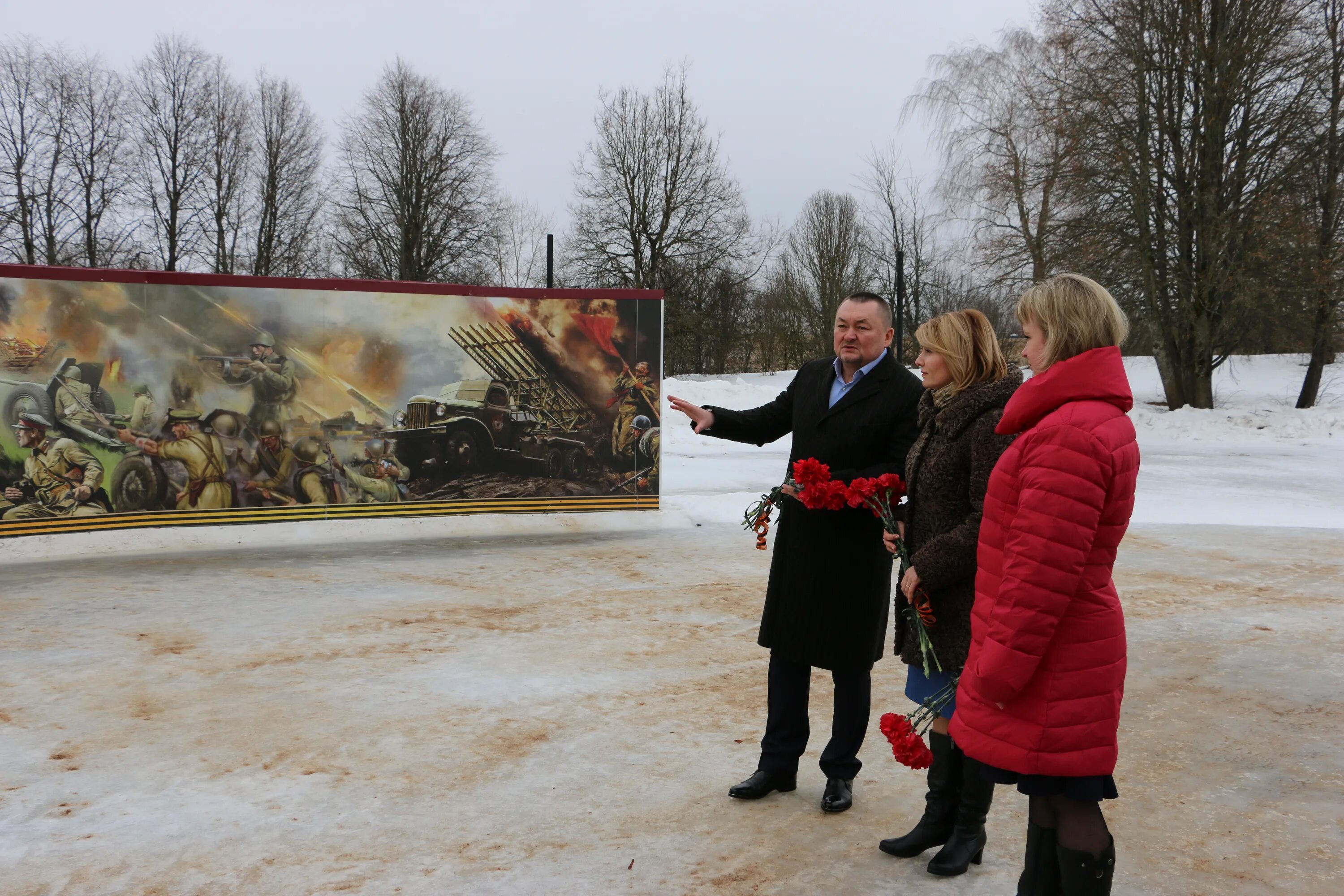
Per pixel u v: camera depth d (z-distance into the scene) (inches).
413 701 183.0
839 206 1700.3
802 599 138.3
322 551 343.3
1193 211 937.5
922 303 1517.0
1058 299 94.6
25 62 1264.8
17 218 1267.2
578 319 388.5
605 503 396.5
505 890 113.1
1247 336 1002.1
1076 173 931.3
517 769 150.9
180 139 1344.7
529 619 246.5
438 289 370.0
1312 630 240.2
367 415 363.3
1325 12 882.1
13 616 245.8
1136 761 156.3
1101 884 91.7
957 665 117.0
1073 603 91.0
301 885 114.1
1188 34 902.4
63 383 324.5
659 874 117.3
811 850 124.6
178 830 129.1
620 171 1371.8
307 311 354.0
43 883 114.5
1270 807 138.4
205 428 343.9
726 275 1455.5
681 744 162.6
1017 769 92.1
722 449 791.7
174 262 1359.5
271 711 176.6
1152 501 481.7
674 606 261.6
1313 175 887.7
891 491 128.6
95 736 163.8
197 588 280.4
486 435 379.2
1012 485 94.9
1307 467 634.8
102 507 331.9
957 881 116.5
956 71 1120.2
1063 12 966.4
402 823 131.5
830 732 170.6
